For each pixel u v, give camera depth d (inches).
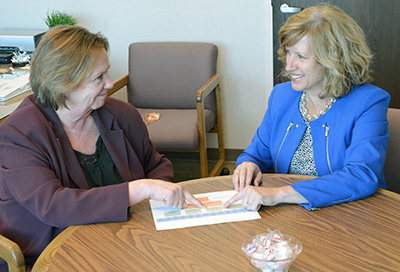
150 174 65.8
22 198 49.3
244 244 39.6
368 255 40.9
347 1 111.6
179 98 117.5
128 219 48.6
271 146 64.6
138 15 122.4
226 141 129.6
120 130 60.4
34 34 116.9
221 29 119.4
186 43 116.3
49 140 53.1
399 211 48.0
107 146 58.7
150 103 119.3
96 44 53.2
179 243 43.9
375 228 45.0
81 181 55.1
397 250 41.4
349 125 57.3
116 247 43.6
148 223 47.7
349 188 50.5
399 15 109.8
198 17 119.6
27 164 50.4
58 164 53.5
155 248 43.2
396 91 115.9
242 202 50.3
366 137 55.3
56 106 53.5
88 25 125.8
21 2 126.7
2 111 79.4
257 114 125.1
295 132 61.4
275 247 38.0
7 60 109.0
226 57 121.6
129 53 119.3
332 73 55.2
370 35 113.2
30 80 53.3
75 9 125.0
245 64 121.2
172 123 105.3
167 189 49.4
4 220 52.2
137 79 118.6
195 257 41.6
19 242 51.8
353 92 58.0
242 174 55.6
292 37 54.5
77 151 57.2
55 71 51.1
